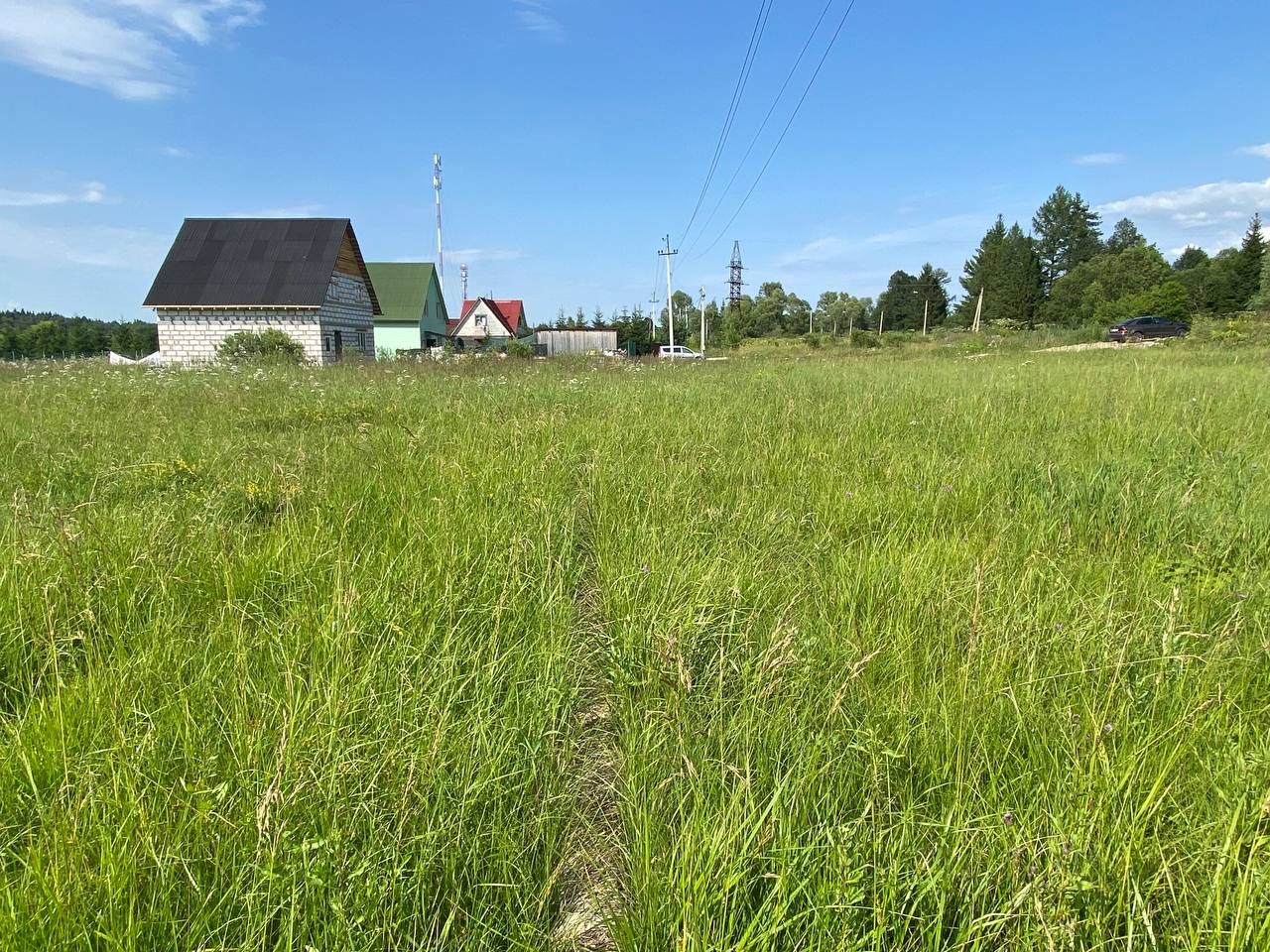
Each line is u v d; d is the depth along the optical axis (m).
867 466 4.96
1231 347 21.50
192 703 1.91
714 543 3.36
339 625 2.24
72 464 4.62
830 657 2.28
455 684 2.06
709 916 1.35
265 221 27.73
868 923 1.34
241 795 1.55
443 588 2.65
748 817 1.50
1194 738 1.75
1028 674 2.07
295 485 3.94
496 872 1.51
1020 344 36.19
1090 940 1.32
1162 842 1.48
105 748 1.70
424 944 1.31
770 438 5.93
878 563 3.05
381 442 5.61
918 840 1.51
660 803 1.67
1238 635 2.30
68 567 2.59
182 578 2.72
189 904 1.35
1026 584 2.67
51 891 1.30
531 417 7.10
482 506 3.81
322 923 1.31
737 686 2.19
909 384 10.72
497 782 1.67
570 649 2.41
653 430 6.38
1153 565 2.95
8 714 1.97
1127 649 2.17
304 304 25.22
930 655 2.25
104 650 2.22
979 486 4.23
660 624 2.49
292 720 1.68
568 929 1.49
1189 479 4.07
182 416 7.49
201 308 25.22
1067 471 4.34
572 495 4.36
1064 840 1.43
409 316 39.19
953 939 1.34
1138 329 32.59
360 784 1.61
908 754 1.79
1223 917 1.31
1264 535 3.22
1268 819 1.48
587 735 2.14
